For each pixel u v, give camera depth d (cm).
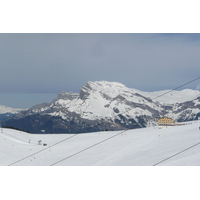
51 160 9744
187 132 10625
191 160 6025
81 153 10306
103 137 13900
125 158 8538
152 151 8712
